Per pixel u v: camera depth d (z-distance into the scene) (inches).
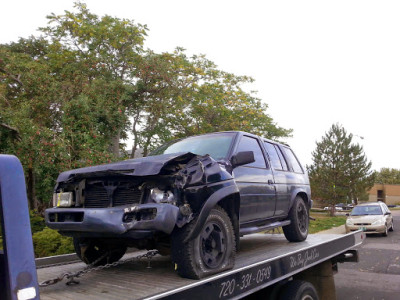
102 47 667.4
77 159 447.5
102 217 122.5
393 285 319.3
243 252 190.4
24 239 75.3
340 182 1359.5
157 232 130.4
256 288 138.0
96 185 138.7
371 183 1385.3
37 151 412.2
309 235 270.2
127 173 129.5
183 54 735.1
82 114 470.0
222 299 119.8
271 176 207.8
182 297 104.7
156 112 627.5
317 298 181.5
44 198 448.5
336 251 215.0
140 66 609.6
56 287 125.5
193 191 134.1
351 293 294.4
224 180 148.5
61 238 302.4
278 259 155.9
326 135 1390.3
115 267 163.6
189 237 129.8
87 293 116.8
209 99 829.2
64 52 643.5
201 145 187.9
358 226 697.6
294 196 227.8
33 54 808.9
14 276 72.7
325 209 1891.0
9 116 430.9
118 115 530.9
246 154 165.0
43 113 504.1
